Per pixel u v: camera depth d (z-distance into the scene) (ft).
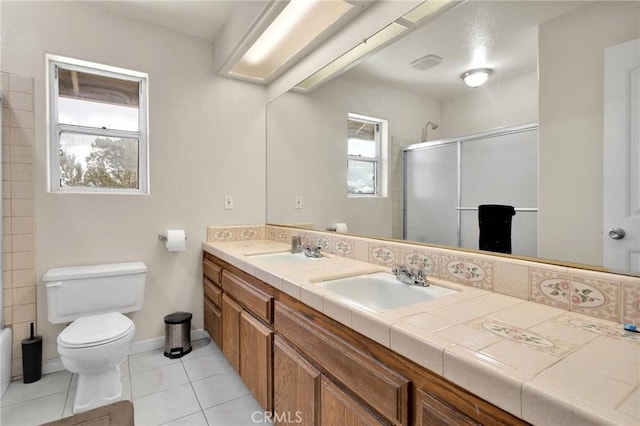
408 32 5.18
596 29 3.11
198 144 8.55
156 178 8.02
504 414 2.05
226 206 8.98
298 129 8.10
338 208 6.86
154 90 7.96
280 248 7.78
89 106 7.57
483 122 4.14
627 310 2.89
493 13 4.00
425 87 4.93
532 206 3.64
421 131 5.02
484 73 4.12
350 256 6.33
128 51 7.64
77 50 7.08
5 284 6.47
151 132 7.94
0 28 6.38
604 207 3.08
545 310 3.26
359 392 3.18
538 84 3.58
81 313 6.71
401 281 4.61
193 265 8.57
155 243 8.05
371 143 6.01
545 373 2.04
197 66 8.54
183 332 7.81
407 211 5.29
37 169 6.73
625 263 2.96
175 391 6.32
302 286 4.15
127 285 7.14
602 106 3.08
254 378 5.54
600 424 1.60
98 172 7.69
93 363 5.50
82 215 7.21
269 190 9.40
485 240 4.13
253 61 8.53
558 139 3.42
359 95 6.29
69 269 6.91
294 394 4.36
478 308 3.31
